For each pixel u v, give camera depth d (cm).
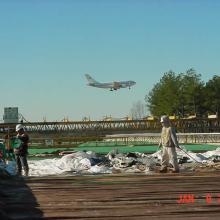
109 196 1220
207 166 2061
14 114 6256
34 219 941
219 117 6575
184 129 5966
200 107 8469
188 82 8431
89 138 5153
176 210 1005
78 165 2144
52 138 4888
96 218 939
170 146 1811
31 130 5553
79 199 1180
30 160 2725
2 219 931
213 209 1012
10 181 1593
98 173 1917
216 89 8488
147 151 3519
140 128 5838
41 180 1625
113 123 5800
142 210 1015
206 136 4728
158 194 1241
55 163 2220
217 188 1345
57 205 1096
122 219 925
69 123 5653
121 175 1756
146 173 1827
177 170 1820
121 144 4719
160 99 8575
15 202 1145
